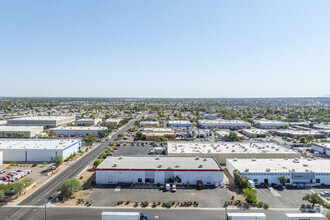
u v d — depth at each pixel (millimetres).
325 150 121688
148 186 76000
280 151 106812
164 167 80250
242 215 52469
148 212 59062
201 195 69500
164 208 61281
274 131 186875
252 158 100250
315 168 84312
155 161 86875
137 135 160750
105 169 78125
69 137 164500
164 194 69938
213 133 183500
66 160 104125
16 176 81938
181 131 191750
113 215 52594
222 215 57938
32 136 164000
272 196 69500
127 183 77875
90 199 65812
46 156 104625
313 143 131625
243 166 85938
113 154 117250
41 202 63594
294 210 60969
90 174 86938
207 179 78375
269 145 118062
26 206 61219
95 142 148375
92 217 55906
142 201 65062
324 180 79438
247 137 167750
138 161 86875
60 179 81562
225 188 75000
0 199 63812
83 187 74500
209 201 65562
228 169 92938
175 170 78500
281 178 75938
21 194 68562
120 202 63844
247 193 64938
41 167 95750
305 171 80562
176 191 72250
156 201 65188
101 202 64125
